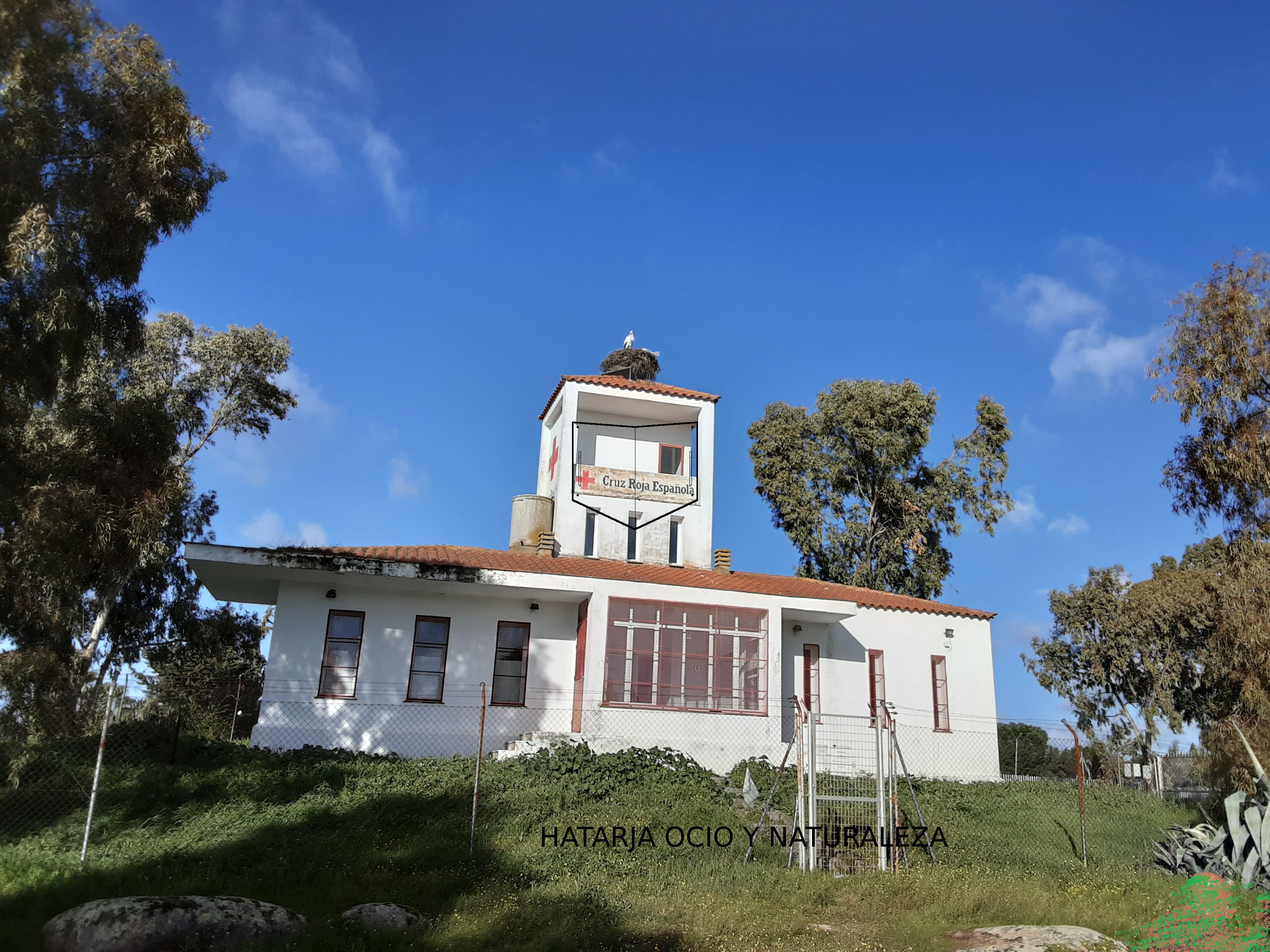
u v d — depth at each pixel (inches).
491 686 877.2
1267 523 662.5
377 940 359.3
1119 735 1283.2
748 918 426.3
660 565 1062.4
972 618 1065.5
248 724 1266.0
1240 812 587.8
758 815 679.7
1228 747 633.0
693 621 888.3
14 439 565.6
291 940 342.6
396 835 559.8
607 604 868.6
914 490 1603.1
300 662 832.9
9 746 579.2
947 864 566.9
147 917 335.6
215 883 430.3
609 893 460.4
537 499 1111.6
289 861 481.1
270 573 814.5
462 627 886.4
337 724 825.5
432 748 844.0
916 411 1562.5
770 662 892.0
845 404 1590.8
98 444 614.9
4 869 437.4
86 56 551.8
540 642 901.8
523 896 441.4
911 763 990.4
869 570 1569.9
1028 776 1279.5
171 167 569.3
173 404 1010.7
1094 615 1312.7
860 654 1016.9
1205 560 1488.7
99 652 1274.6
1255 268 674.2
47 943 333.4
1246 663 647.8
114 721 685.3
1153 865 607.8
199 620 1384.1
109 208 542.0
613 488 1126.4
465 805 621.9
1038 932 396.8
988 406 1628.9
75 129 549.0
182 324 1305.4
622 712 844.0
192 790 623.5
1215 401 667.4
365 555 829.8
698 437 1174.3
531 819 598.2
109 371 681.0
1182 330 685.9
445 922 395.5
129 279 579.5
